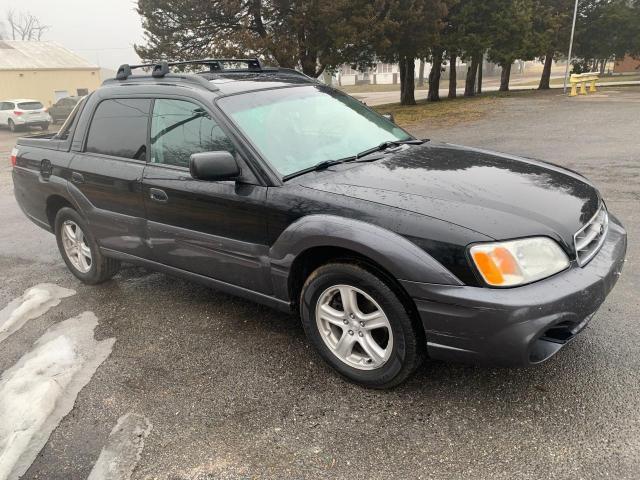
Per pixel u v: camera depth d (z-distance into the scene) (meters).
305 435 2.64
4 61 38.28
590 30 29.44
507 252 2.46
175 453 2.58
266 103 3.61
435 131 14.02
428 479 2.31
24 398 3.05
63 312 4.27
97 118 4.25
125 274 5.02
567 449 2.42
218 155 3.00
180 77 3.76
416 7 20.94
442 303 2.52
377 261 2.65
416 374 3.07
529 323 2.41
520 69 74.94
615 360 3.05
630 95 19.56
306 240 2.88
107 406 2.98
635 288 3.92
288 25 19.47
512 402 2.77
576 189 3.11
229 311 4.09
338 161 3.34
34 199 4.86
